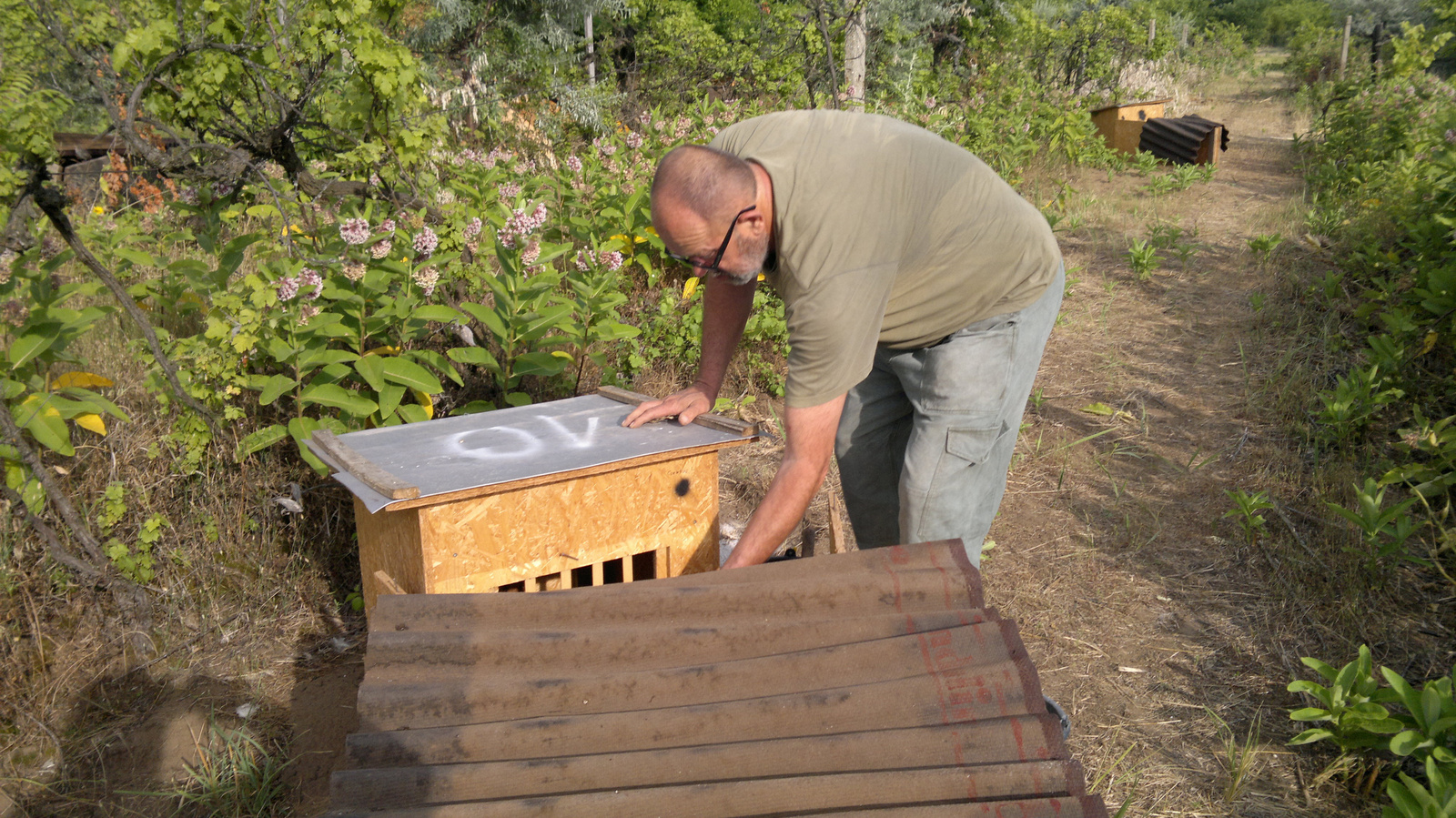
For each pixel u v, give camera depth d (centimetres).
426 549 209
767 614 190
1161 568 350
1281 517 374
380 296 348
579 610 188
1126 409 499
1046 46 1658
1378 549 324
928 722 166
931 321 231
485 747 162
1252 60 2788
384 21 381
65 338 290
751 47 1299
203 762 238
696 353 475
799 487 209
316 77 341
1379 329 547
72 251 294
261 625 299
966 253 221
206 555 305
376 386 318
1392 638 296
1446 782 210
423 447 239
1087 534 376
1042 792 153
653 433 250
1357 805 231
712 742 164
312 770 244
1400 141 948
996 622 180
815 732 165
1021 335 234
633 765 157
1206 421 478
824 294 197
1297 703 270
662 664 180
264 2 335
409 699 167
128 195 486
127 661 278
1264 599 324
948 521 244
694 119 732
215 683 275
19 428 267
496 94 1014
